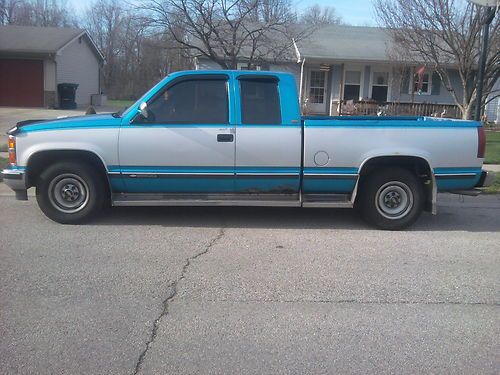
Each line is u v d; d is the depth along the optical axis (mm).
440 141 6797
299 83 23234
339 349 3697
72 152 6641
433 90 22938
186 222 7109
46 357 3494
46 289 4637
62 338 3756
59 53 29062
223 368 3418
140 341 3740
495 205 8727
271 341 3791
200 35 15844
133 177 6656
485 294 4773
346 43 23500
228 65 16531
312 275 5160
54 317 4086
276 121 6703
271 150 6660
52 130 6574
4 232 6391
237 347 3693
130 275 5035
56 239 6145
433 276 5219
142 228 6738
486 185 7043
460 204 8789
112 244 6012
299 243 6270
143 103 6586
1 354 3520
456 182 6957
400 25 15047
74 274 5020
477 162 6922
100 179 6805
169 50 17453
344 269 5363
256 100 6715
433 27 13141
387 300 4582
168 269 5227
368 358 3584
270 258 5660
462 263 5656
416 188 6934
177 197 6820
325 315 4246
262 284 4883
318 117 7188
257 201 6855
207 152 6617
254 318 4160
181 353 3592
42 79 29188
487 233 6965
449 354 3662
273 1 17891
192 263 5426
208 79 6695
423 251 6074
